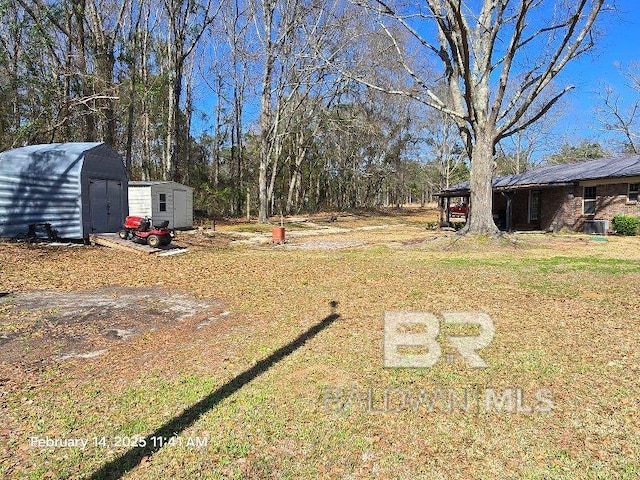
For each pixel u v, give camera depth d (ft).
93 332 17.54
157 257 39.73
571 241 50.85
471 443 9.52
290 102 104.73
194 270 32.89
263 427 10.23
